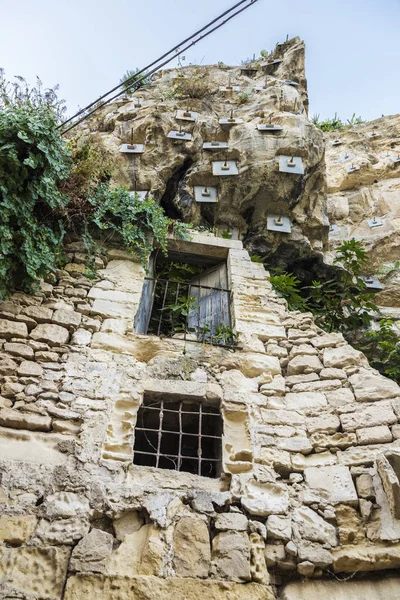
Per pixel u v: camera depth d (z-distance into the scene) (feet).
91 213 17.06
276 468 11.80
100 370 13.10
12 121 14.32
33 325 13.84
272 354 14.65
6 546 9.31
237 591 9.32
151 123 26.45
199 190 24.09
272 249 24.11
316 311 21.43
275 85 31.07
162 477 11.24
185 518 10.32
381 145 40.09
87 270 15.72
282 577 10.05
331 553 10.19
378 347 22.62
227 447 12.09
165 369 13.53
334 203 35.45
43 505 10.02
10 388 12.03
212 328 16.29
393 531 10.22
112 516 10.14
